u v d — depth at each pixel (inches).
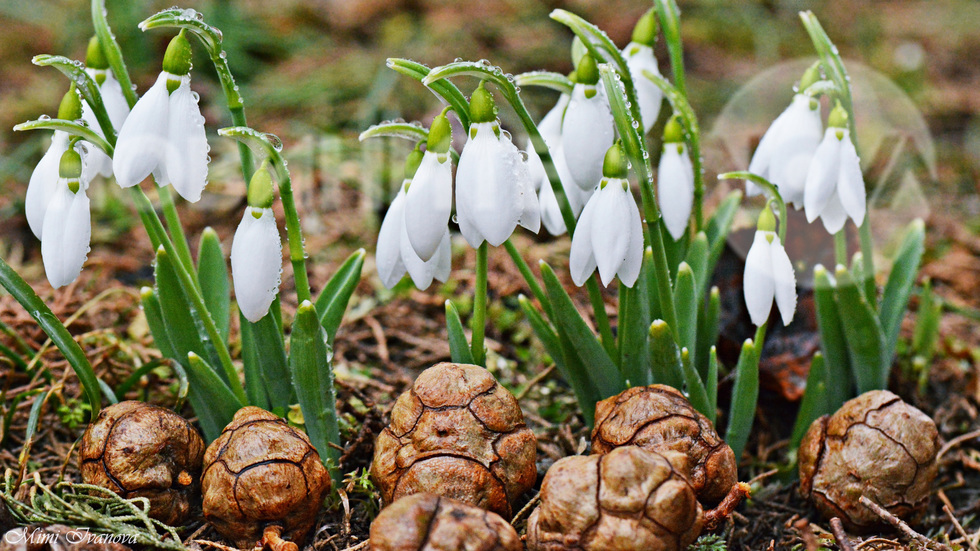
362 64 43.6
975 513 23.5
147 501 21.7
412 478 21.5
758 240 21.8
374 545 20.7
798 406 24.8
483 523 20.8
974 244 32.5
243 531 21.6
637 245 21.3
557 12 21.5
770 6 61.5
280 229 31.2
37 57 21.1
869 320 22.8
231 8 45.7
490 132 21.0
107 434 21.9
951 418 25.3
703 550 21.8
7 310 25.5
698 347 23.5
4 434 23.5
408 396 21.9
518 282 27.8
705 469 21.8
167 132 20.9
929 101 48.5
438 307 27.5
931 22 64.1
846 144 22.0
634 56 22.8
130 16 42.9
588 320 26.5
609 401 22.3
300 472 21.6
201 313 22.2
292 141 36.9
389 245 21.9
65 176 21.1
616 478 20.8
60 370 24.7
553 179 21.7
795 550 22.5
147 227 21.9
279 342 22.2
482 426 21.6
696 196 23.0
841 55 55.0
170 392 24.5
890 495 22.4
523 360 26.3
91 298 26.9
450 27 47.6
